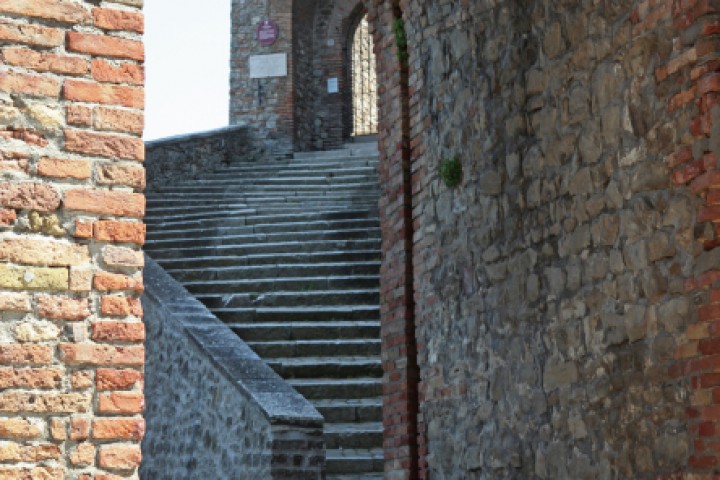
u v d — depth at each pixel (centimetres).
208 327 1277
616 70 634
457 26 838
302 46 2317
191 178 1986
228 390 1152
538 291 720
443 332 852
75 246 443
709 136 546
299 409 1088
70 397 434
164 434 1276
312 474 1066
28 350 430
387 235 953
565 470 680
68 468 430
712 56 548
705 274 548
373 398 1238
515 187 754
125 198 454
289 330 1338
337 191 1825
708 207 545
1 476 418
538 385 716
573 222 681
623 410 620
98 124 454
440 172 855
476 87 809
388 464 930
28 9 447
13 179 436
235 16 2278
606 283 642
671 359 574
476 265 802
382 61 971
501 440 761
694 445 550
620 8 630
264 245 1559
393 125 945
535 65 731
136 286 452
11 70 442
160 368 1308
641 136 608
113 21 462
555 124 705
